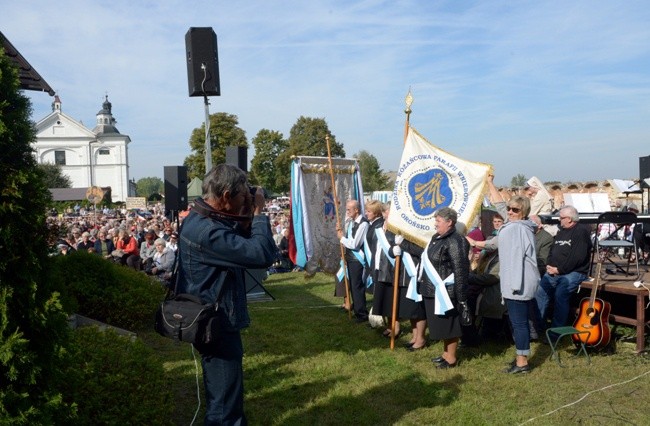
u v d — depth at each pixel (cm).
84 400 360
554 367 570
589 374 546
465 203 648
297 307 944
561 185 1827
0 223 260
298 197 959
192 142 4928
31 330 271
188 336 290
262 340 702
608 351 614
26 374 266
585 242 636
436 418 448
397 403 482
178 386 534
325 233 980
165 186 1359
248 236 320
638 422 433
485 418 446
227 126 4906
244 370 580
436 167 668
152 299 793
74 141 7906
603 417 443
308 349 662
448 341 577
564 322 644
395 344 682
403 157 689
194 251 304
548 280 663
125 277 802
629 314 697
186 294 304
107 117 8781
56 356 274
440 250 562
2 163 262
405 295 665
